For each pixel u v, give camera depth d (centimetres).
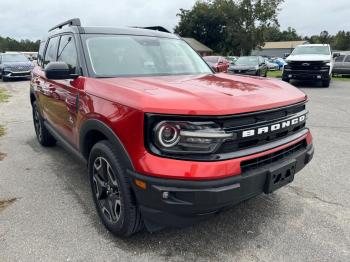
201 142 230
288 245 282
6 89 1475
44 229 307
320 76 1470
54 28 498
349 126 706
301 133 306
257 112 249
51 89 421
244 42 5081
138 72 349
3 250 276
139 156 241
